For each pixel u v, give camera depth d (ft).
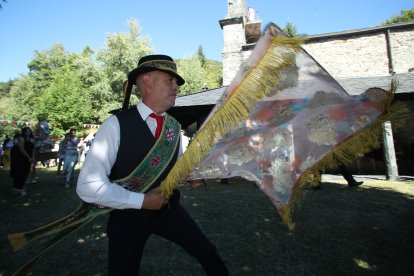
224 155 4.89
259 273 9.23
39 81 144.05
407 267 9.47
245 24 51.60
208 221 14.55
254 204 17.78
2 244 12.07
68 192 23.18
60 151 32.76
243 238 12.19
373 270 9.31
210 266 5.92
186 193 21.29
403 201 17.83
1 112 151.64
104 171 4.75
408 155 32.07
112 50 105.81
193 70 134.62
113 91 105.70
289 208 4.47
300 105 4.93
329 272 9.24
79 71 104.53
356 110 4.68
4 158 36.52
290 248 11.10
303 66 4.89
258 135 4.91
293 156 4.74
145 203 4.73
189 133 38.55
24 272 4.91
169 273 9.34
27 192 23.31
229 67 48.49
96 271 9.59
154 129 5.58
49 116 65.67
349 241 11.68
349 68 44.65
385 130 4.45
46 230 4.81
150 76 5.45
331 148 4.58
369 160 33.78
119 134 5.11
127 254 5.21
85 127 69.67
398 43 42.55
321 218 14.53
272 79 3.92
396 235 12.26
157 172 5.39
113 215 5.35
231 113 3.98
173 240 5.81
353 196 19.22
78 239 12.47
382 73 42.88
